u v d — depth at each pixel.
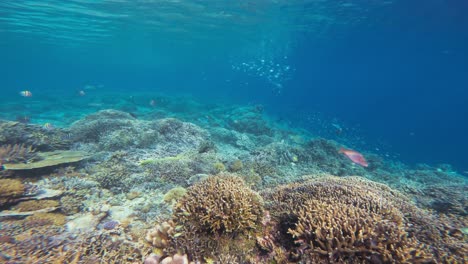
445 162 5.43
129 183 1.69
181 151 2.36
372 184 1.47
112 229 1.26
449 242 0.92
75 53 17.80
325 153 2.90
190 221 0.96
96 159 2.02
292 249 0.88
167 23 6.52
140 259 1.02
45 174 1.72
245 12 5.29
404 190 1.84
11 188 1.37
